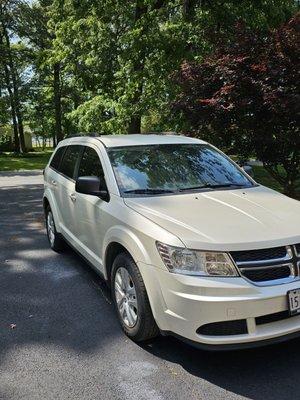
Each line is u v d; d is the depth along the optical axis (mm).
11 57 31422
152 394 3281
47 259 6566
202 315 3309
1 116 34469
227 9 14758
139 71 15453
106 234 4449
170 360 3744
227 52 8094
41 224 9117
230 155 8648
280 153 8297
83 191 4648
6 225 9062
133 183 4660
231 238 3453
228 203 4242
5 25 30844
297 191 9234
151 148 5219
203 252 3391
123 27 17359
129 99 16031
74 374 3568
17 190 14922
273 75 7344
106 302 4980
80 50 18203
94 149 5383
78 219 5449
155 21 15578
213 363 3684
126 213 4156
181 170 4953
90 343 4059
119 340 4102
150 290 3662
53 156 7059
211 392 3289
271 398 3207
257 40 7891
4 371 3637
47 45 30625
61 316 4637
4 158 32031
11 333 4285
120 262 4137
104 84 18000
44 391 3350
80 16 17672
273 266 3406
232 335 3326
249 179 5180
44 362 3756
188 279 3369
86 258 5340
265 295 3299
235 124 8133
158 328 3803
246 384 3385
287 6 15305
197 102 8156
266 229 3613
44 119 38125
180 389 3334
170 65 14648
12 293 5281
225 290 3291
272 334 3352
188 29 14609
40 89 33750
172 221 3783
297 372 3529
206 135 8453
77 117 18703
